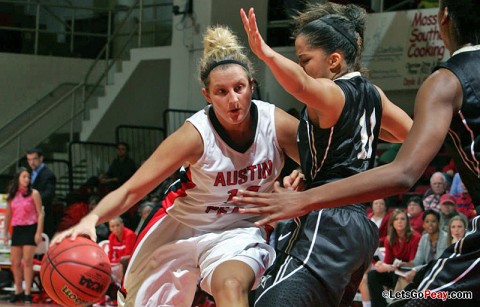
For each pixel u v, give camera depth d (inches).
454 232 315.0
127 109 711.7
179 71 649.0
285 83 118.1
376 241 139.6
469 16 109.7
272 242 253.8
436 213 333.4
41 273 147.8
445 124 102.3
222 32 147.0
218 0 614.5
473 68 106.3
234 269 139.6
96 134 714.8
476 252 104.8
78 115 736.3
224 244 148.6
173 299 160.9
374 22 559.5
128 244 422.6
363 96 136.5
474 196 109.6
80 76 753.0
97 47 762.8
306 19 144.0
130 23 746.8
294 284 131.1
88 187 589.9
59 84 741.9
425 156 99.4
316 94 123.2
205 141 146.1
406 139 101.9
